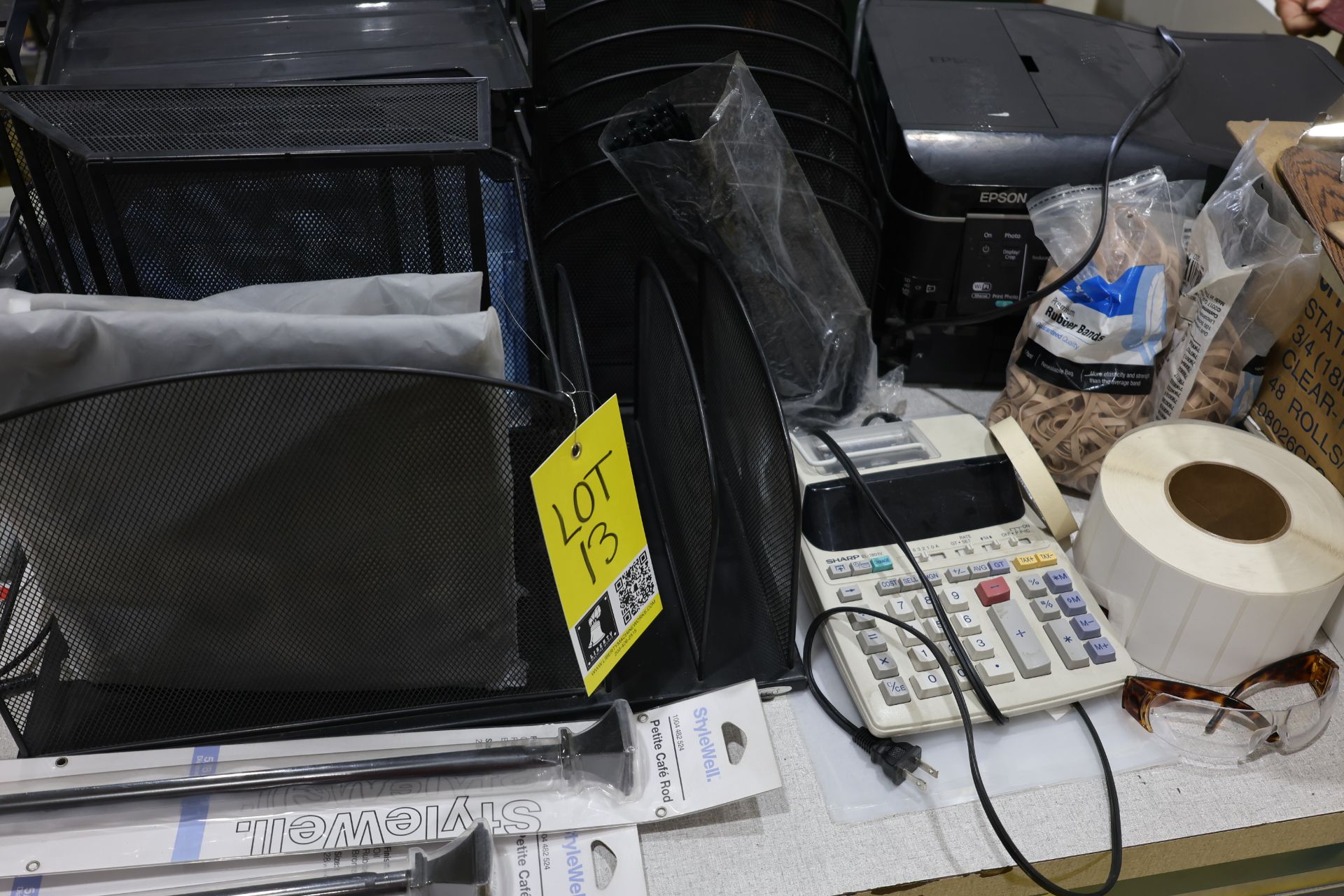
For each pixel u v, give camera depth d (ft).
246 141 1.93
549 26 2.50
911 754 2.06
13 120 1.93
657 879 1.94
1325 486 2.30
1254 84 2.90
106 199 1.91
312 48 2.37
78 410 1.64
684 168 2.30
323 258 2.06
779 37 2.47
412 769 1.93
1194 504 2.35
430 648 2.04
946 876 1.95
